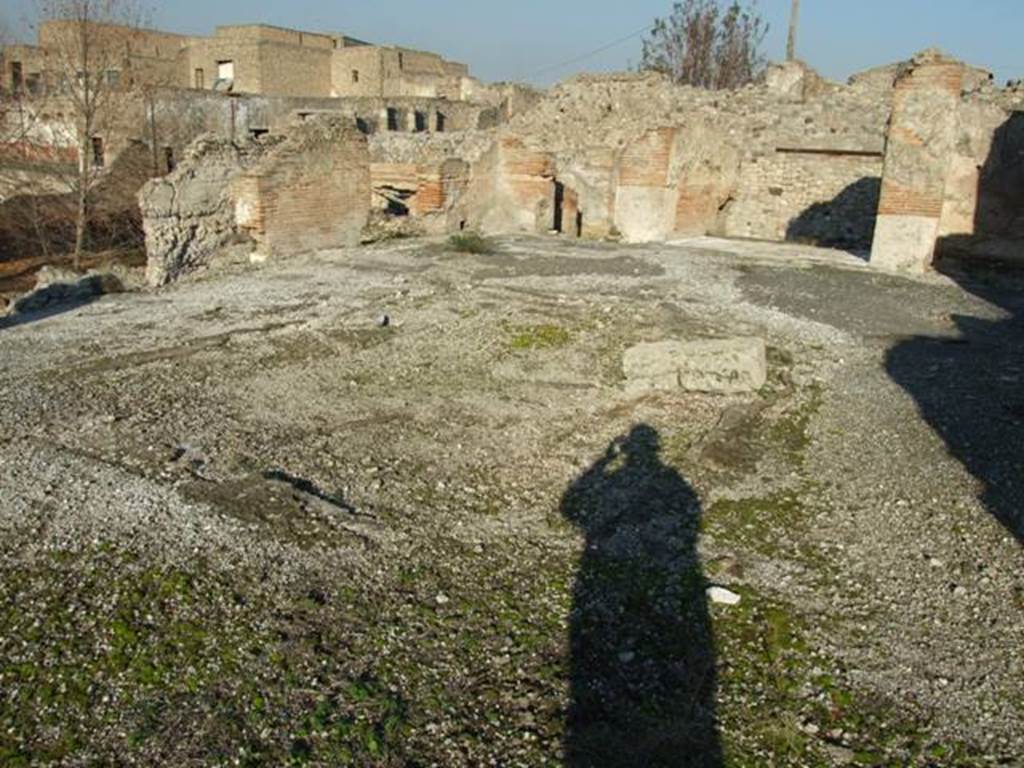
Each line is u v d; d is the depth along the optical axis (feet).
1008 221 46.50
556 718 10.85
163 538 14.61
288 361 25.96
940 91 43.29
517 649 12.20
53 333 29.37
